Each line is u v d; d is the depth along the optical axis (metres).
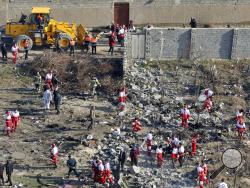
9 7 140.50
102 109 114.25
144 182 92.44
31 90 120.00
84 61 125.25
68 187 89.19
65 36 128.62
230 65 129.62
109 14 143.50
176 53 130.50
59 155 97.94
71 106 114.50
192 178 94.75
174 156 97.25
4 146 100.00
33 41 131.38
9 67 126.00
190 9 145.00
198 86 123.19
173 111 114.88
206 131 108.81
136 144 102.44
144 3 143.50
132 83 122.81
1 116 109.38
